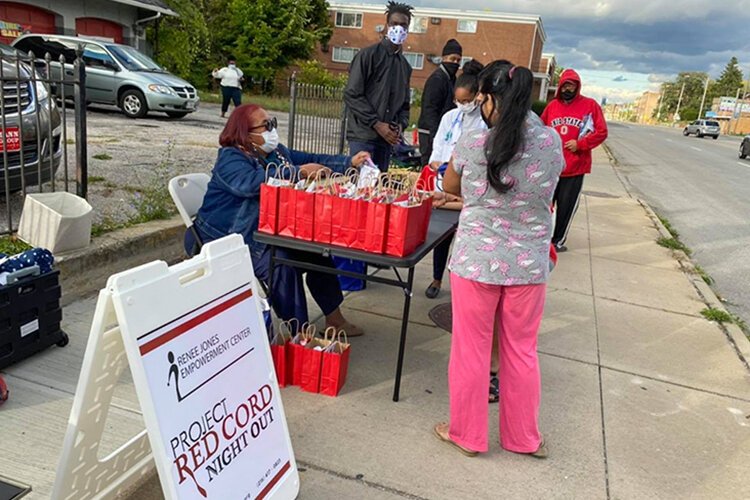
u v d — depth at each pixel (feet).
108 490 6.49
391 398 10.27
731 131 240.94
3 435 8.05
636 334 14.17
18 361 9.82
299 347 10.07
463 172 8.09
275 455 7.12
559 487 8.32
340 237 9.43
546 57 183.93
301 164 12.68
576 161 19.63
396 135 16.29
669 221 31.07
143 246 14.51
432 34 139.03
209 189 10.88
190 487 5.73
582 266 19.65
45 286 10.02
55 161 15.58
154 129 34.45
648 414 10.51
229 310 6.64
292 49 101.65
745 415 10.73
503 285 8.13
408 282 9.59
